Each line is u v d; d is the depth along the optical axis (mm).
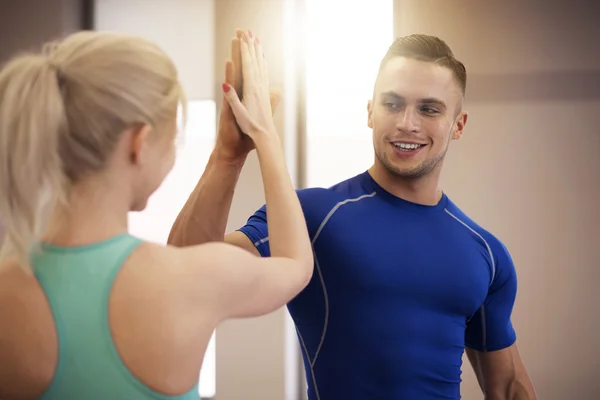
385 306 1154
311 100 2842
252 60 956
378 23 2771
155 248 712
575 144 2633
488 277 1247
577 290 2635
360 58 2793
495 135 2680
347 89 2807
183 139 769
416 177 1208
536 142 2654
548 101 2645
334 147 2826
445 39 2701
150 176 742
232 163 1025
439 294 1180
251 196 2840
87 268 684
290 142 2812
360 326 1148
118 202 718
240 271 730
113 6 3020
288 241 822
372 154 2789
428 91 1164
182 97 762
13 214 683
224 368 2848
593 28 2609
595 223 2621
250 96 928
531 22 2648
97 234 702
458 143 2707
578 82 2623
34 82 680
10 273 702
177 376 689
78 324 665
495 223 2686
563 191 2643
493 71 2674
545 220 2654
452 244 1217
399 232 1196
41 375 667
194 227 1031
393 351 1146
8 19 2973
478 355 1350
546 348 2652
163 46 2959
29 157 667
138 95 698
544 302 2656
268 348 2809
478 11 2682
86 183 704
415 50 1189
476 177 2695
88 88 682
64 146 684
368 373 1147
